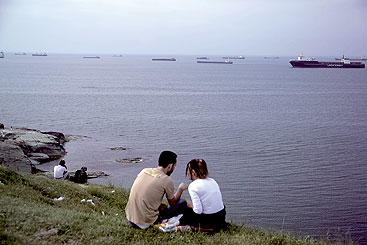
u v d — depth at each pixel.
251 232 11.04
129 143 58.06
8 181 12.62
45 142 47.56
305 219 28.88
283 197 34.31
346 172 43.72
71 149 52.75
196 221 9.70
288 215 29.69
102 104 110.00
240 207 31.33
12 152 30.06
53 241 7.77
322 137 66.12
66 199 13.02
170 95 142.50
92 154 50.25
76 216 9.77
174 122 81.31
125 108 103.00
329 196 34.94
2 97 118.12
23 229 8.02
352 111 104.75
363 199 34.16
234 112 99.88
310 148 56.84
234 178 40.38
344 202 33.25
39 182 14.30
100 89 160.00
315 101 129.38
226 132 70.06
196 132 69.38
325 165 46.81
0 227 7.82
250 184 38.28
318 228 27.09
